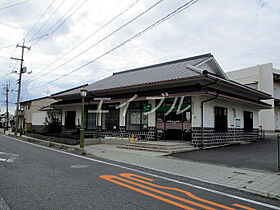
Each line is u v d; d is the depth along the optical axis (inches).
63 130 859.4
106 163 349.1
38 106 1461.6
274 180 253.3
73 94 775.1
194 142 507.5
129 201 179.8
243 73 1163.3
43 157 394.3
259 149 504.4
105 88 674.8
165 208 167.5
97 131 728.3
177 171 299.1
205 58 654.5
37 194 191.8
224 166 328.8
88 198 184.1
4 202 172.2
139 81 609.6
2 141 722.2
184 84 520.1
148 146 502.6
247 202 188.4
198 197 197.0
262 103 725.9
